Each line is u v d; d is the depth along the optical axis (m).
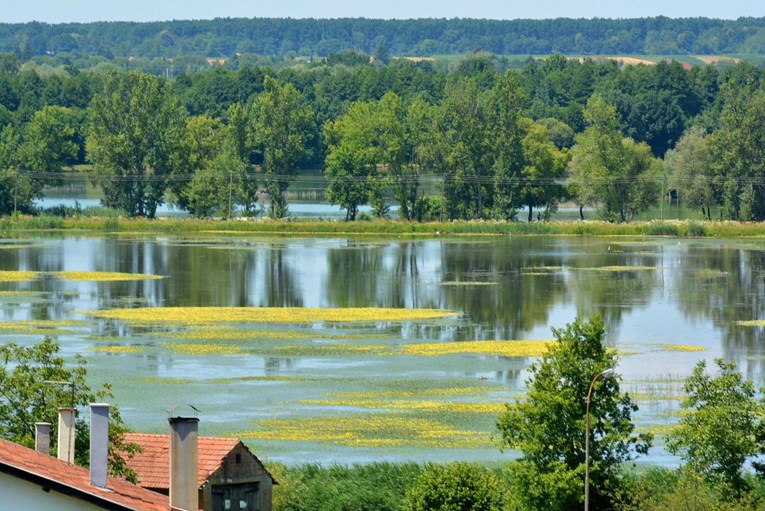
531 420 126.69
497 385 197.38
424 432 167.38
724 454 126.00
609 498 123.50
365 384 197.12
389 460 152.50
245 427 168.50
